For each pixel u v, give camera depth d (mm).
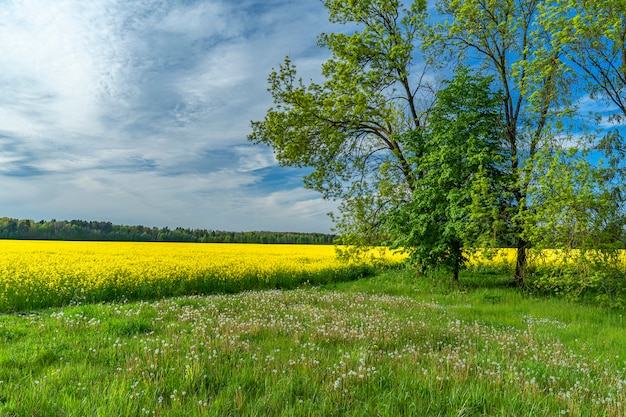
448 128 20000
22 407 4320
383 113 24641
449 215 19609
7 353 6406
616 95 18891
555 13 18328
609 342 9516
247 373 5512
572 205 16000
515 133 20797
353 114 23812
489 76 20031
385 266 29844
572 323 12164
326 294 16984
